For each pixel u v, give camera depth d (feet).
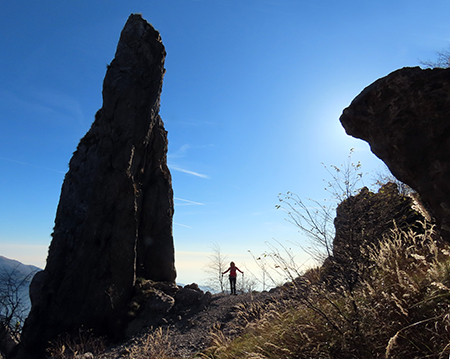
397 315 10.03
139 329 43.96
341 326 11.43
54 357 37.86
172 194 64.23
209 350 20.75
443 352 7.79
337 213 14.15
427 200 10.12
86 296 45.52
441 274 9.82
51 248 50.60
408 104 10.69
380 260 11.88
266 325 15.92
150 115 56.80
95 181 50.26
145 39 57.98
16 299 45.24
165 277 56.54
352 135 13.10
